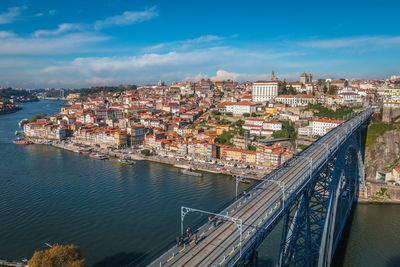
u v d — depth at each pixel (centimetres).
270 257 9725
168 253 5322
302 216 8069
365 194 15575
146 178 18188
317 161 9881
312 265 7988
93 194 15188
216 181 17612
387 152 18362
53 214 12812
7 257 9806
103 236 11062
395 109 19150
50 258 7856
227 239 5656
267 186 8088
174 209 13312
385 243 11038
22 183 16900
